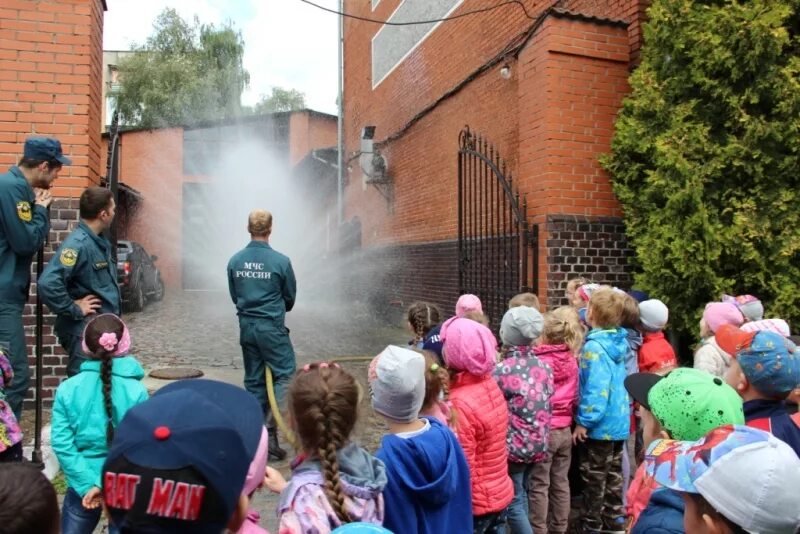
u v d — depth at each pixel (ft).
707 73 17.63
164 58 96.17
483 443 9.94
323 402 6.79
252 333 16.58
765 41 16.42
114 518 4.09
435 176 36.06
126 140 74.69
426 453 7.73
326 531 6.23
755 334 8.64
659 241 18.40
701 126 17.58
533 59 21.68
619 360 12.79
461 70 33.40
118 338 9.48
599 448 12.71
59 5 19.30
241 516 4.93
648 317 14.17
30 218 13.01
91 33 19.60
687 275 17.58
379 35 47.09
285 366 16.65
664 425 7.39
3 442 10.10
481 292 25.44
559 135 20.88
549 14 20.76
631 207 20.54
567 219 20.80
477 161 29.86
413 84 40.22
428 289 36.47
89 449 9.30
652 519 6.47
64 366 19.04
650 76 19.02
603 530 13.16
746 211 16.96
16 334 13.06
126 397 9.40
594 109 21.16
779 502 4.83
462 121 32.63
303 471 6.72
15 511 4.19
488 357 10.16
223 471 4.10
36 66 19.21
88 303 12.55
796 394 9.44
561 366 12.60
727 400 7.19
